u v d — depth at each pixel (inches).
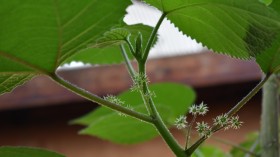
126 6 8.3
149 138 16.5
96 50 13.1
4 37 8.2
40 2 7.8
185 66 29.8
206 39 10.0
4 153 10.4
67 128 33.4
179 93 17.6
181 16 9.8
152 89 17.6
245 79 29.7
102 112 17.7
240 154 19.5
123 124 15.6
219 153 20.3
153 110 9.3
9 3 7.7
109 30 8.5
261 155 13.9
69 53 9.0
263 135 14.0
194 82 29.8
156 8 9.8
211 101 31.3
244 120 31.4
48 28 8.3
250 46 9.5
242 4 8.8
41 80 31.1
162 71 29.8
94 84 29.8
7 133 33.4
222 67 29.8
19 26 8.1
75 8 8.1
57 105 31.8
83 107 32.3
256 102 31.4
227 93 31.0
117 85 29.7
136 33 10.6
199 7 9.5
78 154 33.4
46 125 33.4
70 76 29.9
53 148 33.3
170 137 9.2
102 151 33.3
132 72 10.5
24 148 10.4
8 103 31.2
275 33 9.0
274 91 14.3
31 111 32.3
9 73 9.1
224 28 9.5
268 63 10.3
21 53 8.7
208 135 9.3
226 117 9.4
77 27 8.5
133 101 16.2
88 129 15.8
